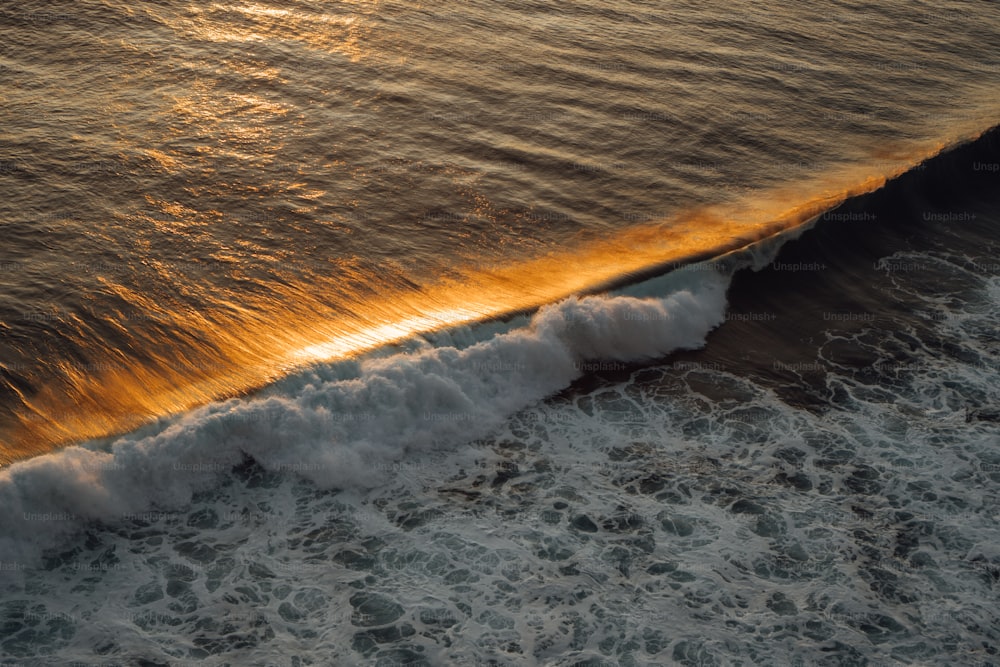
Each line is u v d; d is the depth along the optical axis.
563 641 14.11
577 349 19.95
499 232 23.14
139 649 13.58
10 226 21.25
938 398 19.52
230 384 17.84
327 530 15.73
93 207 22.19
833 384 19.88
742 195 25.52
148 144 24.61
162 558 15.02
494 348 19.09
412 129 26.80
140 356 18.39
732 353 20.70
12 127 24.55
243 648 13.73
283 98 27.50
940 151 27.66
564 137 27.25
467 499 16.52
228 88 27.61
